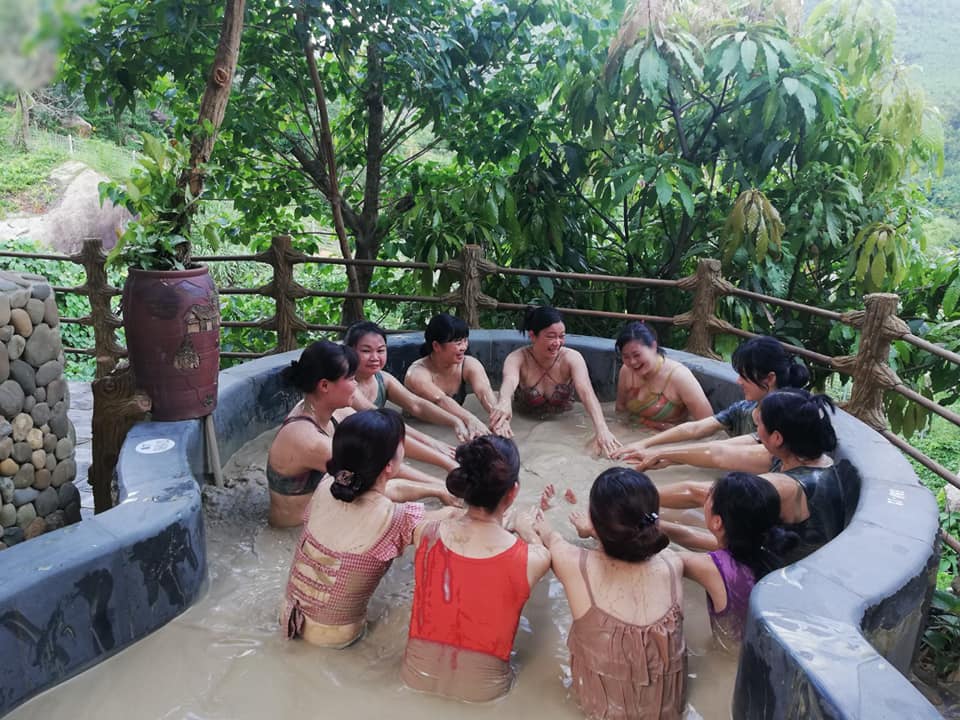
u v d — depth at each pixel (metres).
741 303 5.14
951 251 4.92
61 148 13.48
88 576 1.96
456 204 5.36
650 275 5.89
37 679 1.88
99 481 3.01
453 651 1.96
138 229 2.81
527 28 5.80
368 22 5.01
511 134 5.79
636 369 3.72
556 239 5.53
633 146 5.53
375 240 6.50
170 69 5.27
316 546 2.16
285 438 2.74
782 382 3.10
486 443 2.06
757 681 1.72
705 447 3.17
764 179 5.36
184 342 2.82
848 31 5.15
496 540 2.04
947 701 2.34
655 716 1.88
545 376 4.05
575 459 3.50
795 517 2.46
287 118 6.37
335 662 2.10
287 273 5.07
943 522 3.77
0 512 2.66
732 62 4.64
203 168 3.00
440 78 5.13
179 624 2.23
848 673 1.50
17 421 2.69
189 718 1.87
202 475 3.04
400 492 2.81
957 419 3.09
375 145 6.23
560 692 2.00
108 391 2.93
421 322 6.44
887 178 5.26
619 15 5.46
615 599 1.93
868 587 1.82
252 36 5.43
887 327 3.41
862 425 2.97
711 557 2.12
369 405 3.47
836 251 5.24
